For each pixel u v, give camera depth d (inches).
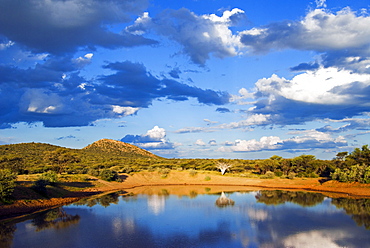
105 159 6067.9
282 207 1893.5
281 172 3927.2
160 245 1093.8
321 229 1311.5
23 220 1534.2
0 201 1697.8
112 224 1437.0
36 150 6038.4
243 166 4990.2
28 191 2017.7
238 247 1067.3
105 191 2960.1
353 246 1074.7
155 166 5113.2
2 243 1125.7
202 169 5103.3
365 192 2506.2
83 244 1107.9
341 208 1839.3
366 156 3380.9
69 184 2807.6
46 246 1087.6
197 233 1259.8
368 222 1444.4
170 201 2210.9
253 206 1941.4
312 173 3752.5
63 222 1483.8
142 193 2780.5
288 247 1064.2
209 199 2308.1
